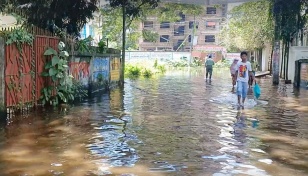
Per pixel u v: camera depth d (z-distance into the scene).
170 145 6.79
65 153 6.22
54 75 11.24
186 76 30.16
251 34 34.88
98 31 35.81
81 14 15.02
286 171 5.39
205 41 70.00
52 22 13.62
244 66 12.17
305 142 7.11
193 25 64.81
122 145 6.77
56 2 13.34
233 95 15.13
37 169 5.38
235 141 7.14
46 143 6.86
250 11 34.41
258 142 7.08
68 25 15.05
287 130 8.19
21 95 10.09
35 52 10.76
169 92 16.36
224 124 8.82
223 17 63.69
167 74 33.47
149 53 53.78
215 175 5.18
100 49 16.33
